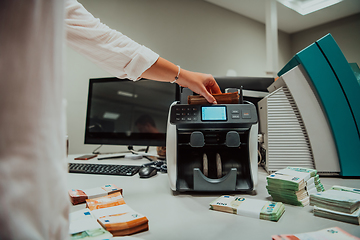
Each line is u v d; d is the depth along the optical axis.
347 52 3.25
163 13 2.61
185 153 0.69
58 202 0.19
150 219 0.46
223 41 3.08
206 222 0.44
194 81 0.66
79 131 2.05
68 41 0.62
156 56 0.66
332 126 0.76
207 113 0.64
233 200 0.54
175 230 0.41
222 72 3.05
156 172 0.88
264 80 1.12
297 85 0.79
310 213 0.49
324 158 0.78
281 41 3.74
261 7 3.06
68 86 2.02
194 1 2.86
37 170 0.18
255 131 0.63
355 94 0.76
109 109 1.37
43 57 0.19
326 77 0.76
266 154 0.82
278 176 0.57
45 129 0.19
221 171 0.62
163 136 1.24
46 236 0.18
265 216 0.45
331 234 0.36
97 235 0.37
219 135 0.69
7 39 0.18
